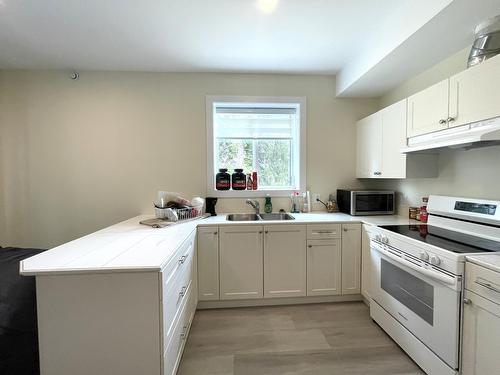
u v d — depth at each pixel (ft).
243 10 5.82
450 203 6.37
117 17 6.04
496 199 5.63
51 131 9.00
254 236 7.77
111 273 3.91
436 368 4.82
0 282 4.92
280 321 7.20
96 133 9.14
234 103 9.53
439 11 4.76
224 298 7.80
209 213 9.16
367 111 9.90
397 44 5.96
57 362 3.94
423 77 7.47
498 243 5.10
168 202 8.22
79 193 9.18
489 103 4.59
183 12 5.87
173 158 9.39
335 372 5.34
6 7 5.64
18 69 8.81
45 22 6.21
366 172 9.07
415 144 6.49
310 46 7.50
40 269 3.79
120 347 3.99
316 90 9.71
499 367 3.80
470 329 4.24
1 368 4.07
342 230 7.96
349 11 5.92
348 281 8.05
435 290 4.83
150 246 5.05
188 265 6.26
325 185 9.91
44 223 9.14
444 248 4.76
